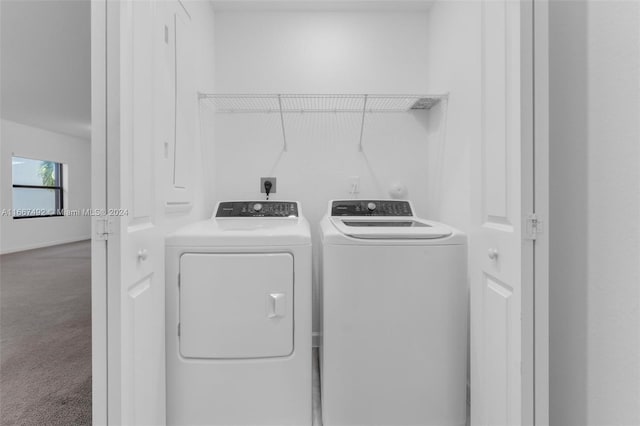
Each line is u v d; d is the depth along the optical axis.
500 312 1.01
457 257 1.32
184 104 1.57
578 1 0.91
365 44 2.17
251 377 1.31
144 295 1.04
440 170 1.96
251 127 2.16
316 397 1.60
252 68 2.15
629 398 0.77
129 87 0.91
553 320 1.02
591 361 0.88
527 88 0.87
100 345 0.84
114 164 0.82
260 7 2.11
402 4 2.10
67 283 3.59
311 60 2.16
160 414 1.20
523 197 0.88
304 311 1.34
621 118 0.79
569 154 0.95
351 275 1.30
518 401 0.91
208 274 1.30
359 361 1.30
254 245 1.31
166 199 1.32
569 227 0.95
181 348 1.29
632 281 0.76
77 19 2.22
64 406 1.49
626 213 0.78
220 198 2.16
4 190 5.43
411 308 1.30
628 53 0.77
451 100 1.79
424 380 1.31
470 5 1.52
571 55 0.94
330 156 2.18
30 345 2.08
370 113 2.19
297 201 2.06
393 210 1.92
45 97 4.05
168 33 1.34
